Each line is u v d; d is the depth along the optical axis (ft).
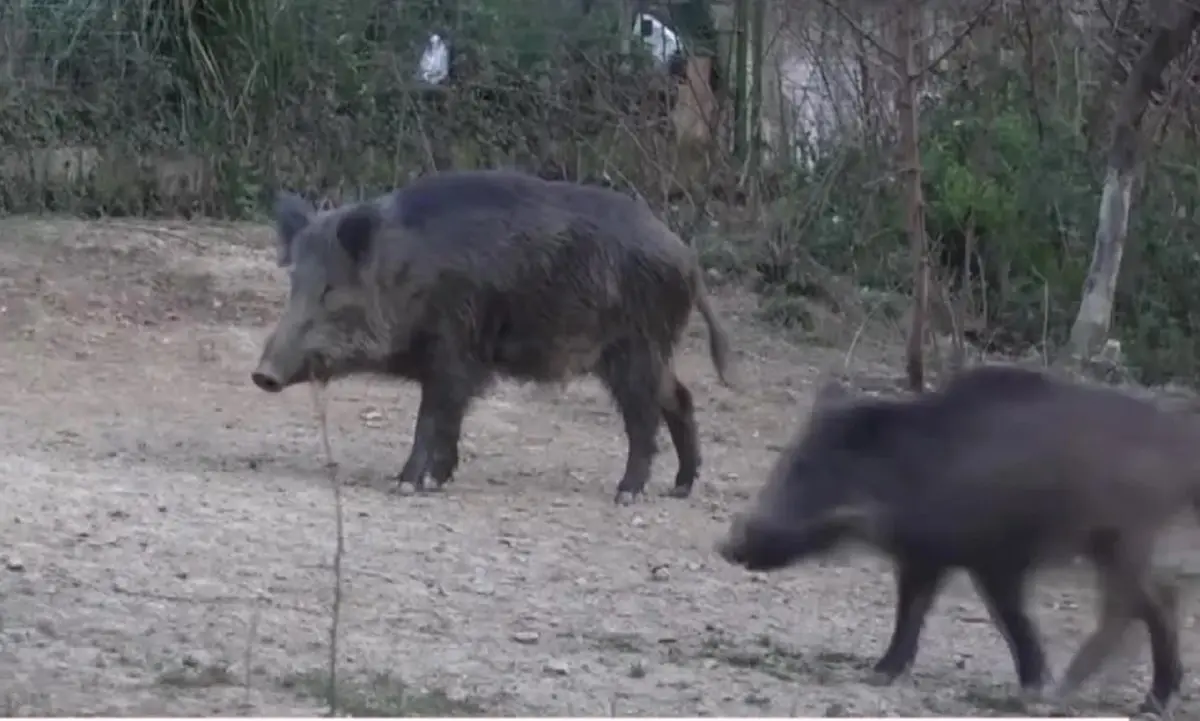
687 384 48.44
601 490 38.73
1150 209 54.03
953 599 32.42
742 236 58.23
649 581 32.01
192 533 32.35
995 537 25.71
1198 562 25.99
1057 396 25.94
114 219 59.11
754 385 49.01
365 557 31.78
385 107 61.67
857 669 27.40
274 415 43.42
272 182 60.90
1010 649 27.20
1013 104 57.06
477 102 61.46
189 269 53.36
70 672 23.89
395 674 24.80
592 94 60.54
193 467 37.91
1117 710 25.75
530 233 37.27
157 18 61.41
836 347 53.16
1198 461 25.49
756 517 26.58
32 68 59.98
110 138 60.44
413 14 62.18
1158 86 48.26
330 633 25.88
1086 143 56.08
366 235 36.32
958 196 54.65
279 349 36.37
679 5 61.26
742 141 59.88
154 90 61.11
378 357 36.88
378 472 38.88
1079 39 56.90
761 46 60.03
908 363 45.03
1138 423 25.55
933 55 56.39
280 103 61.36
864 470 26.23
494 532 34.42
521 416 45.11
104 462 37.73
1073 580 28.84
